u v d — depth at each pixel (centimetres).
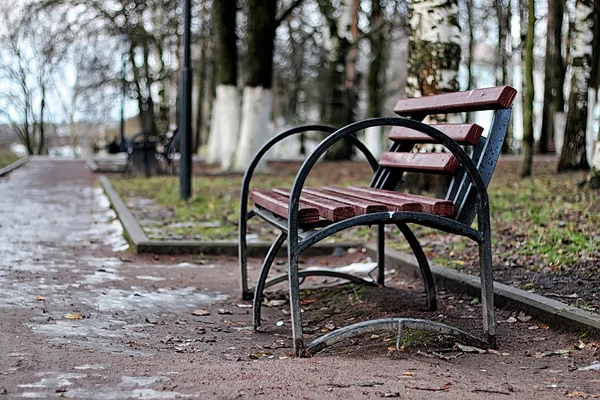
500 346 434
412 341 430
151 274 602
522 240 646
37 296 514
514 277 543
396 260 602
